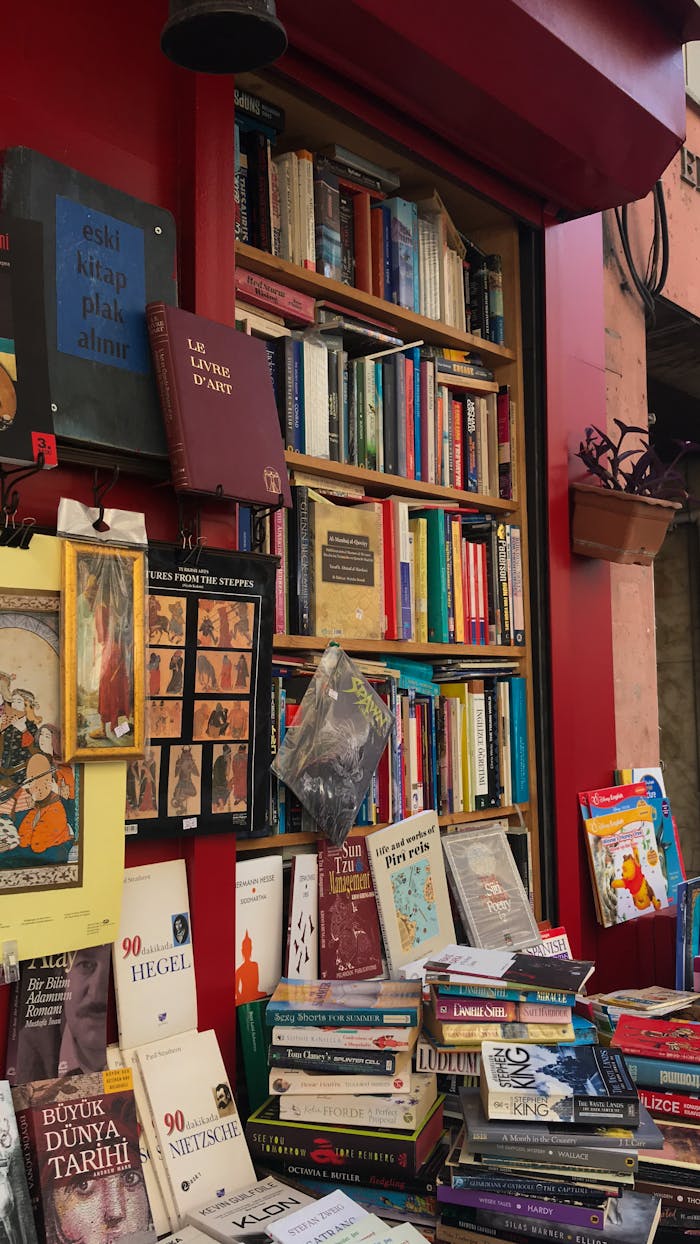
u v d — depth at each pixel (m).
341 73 2.47
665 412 6.37
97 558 1.79
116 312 1.86
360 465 2.66
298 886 2.32
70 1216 1.61
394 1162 1.88
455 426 3.05
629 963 3.26
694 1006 2.55
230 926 2.10
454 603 2.91
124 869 1.88
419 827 2.61
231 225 2.16
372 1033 1.97
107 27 1.97
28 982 1.72
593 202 3.24
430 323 2.91
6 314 1.65
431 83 2.52
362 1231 1.67
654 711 3.97
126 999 1.88
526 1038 1.96
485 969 2.04
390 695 2.59
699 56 4.66
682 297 4.47
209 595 2.03
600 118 2.78
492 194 3.04
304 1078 1.99
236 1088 2.16
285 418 2.44
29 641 1.70
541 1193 1.78
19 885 1.67
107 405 1.82
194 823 2.01
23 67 1.82
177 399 1.89
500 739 3.05
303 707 2.34
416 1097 1.93
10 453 1.62
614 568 3.78
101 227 1.85
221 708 2.05
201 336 1.97
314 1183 1.97
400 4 2.25
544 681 3.17
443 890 2.62
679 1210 1.90
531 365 3.25
